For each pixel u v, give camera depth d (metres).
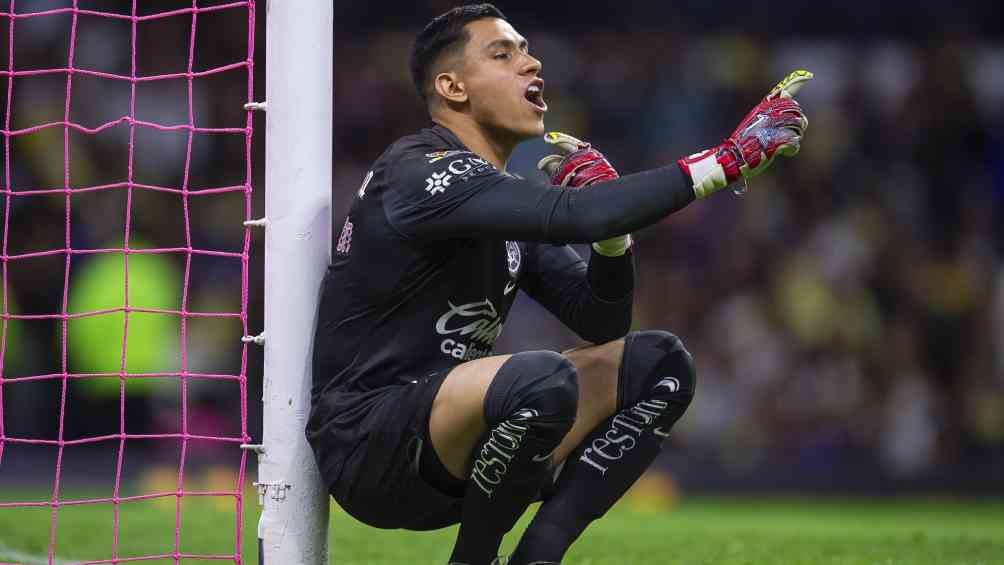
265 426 12.43
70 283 39.19
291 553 12.21
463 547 11.25
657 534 21.52
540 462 10.92
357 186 49.50
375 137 50.69
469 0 53.12
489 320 12.11
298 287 12.43
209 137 47.59
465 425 11.02
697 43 54.03
